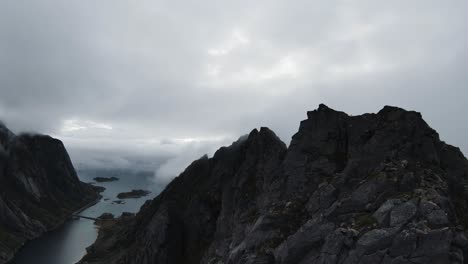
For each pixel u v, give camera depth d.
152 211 153.00
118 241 157.25
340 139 85.75
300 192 82.12
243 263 71.00
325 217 64.56
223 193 112.06
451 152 73.19
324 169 82.56
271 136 112.56
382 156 72.94
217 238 104.88
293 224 74.12
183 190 139.50
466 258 52.25
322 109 90.56
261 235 74.25
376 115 81.94
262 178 102.81
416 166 67.50
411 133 73.94
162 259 116.38
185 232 122.56
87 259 151.00
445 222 54.16
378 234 55.34
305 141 88.69
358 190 64.62
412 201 57.12
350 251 56.44
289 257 64.75
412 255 52.59
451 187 66.06
